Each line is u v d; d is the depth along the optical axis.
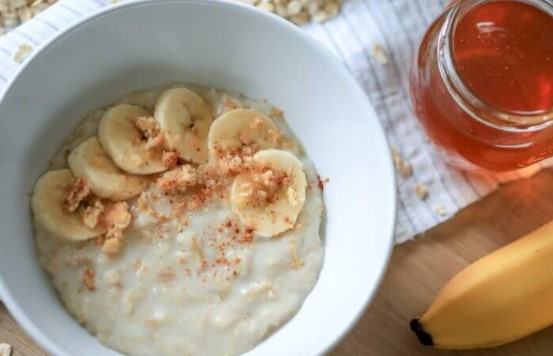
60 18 0.42
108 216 0.37
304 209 0.38
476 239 0.42
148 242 0.37
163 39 0.38
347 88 0.37
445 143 0.41
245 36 0.38
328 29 0.44
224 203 0.38
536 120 0.38
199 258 0.37
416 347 0.40
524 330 0.39
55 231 0.36
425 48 0.41
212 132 0.38
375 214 0.36
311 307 0.37
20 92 0.35
